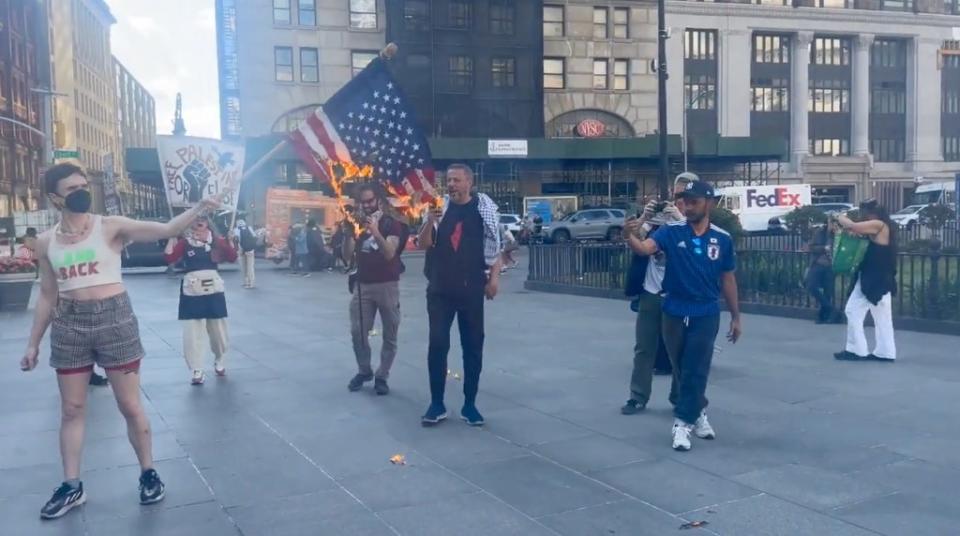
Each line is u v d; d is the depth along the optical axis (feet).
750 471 16.85
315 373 28.12
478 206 20.61
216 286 26.55
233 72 147.13
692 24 169.99
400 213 24.31
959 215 81.87
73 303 14.78
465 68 153.69
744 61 173.58
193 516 14.94
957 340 32.86
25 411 23.03
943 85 189.37
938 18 185.06
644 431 20.06
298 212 102.73
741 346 32.14
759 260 44.04
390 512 14.97
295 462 17.98
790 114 180.04
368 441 19.52
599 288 54.34
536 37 156.66
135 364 15.37
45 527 14.56
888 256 28.02
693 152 148.87
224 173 23.58
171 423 21.35
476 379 20.85
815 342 32.99
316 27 146.61
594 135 159.94
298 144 23.39
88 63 261.65
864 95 182.91
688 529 13.96
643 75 165.27
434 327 20.61
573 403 23.09
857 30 180.86
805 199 127.13
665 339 19.07
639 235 19.13
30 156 198.29
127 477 17.19
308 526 14.39
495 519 14.57
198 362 26.32
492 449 18.74
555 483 16.37
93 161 265.34
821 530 13.75
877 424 20.25
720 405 22.41
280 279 76.33
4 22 181.37
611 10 163.22
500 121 156.04
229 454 18.62
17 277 49.44
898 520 14.12
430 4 151.02
